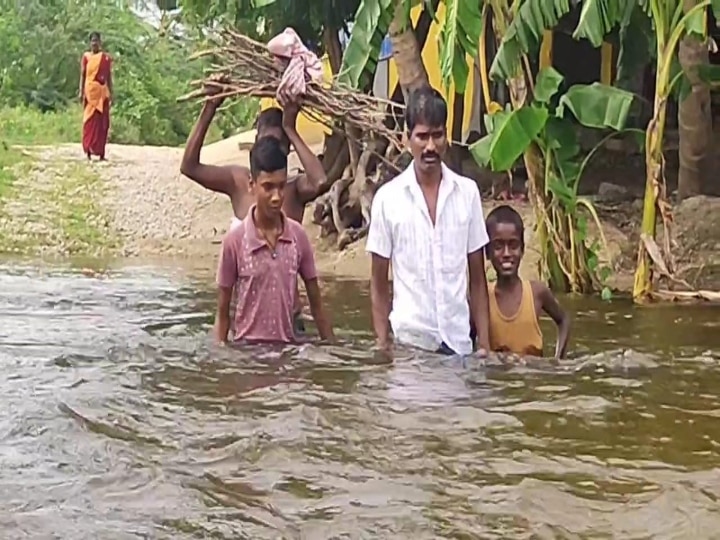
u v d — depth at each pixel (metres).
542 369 5.45
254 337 6.07
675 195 12.77
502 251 5.97
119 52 32.38
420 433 4.11
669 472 3.65
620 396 4.86
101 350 5.87
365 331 6.98
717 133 13.76
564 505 3.29
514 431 4.18
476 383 5.08
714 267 10.21
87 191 16.31
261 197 5.99
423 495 3.38
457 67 8.85
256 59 6.85
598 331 7.38
